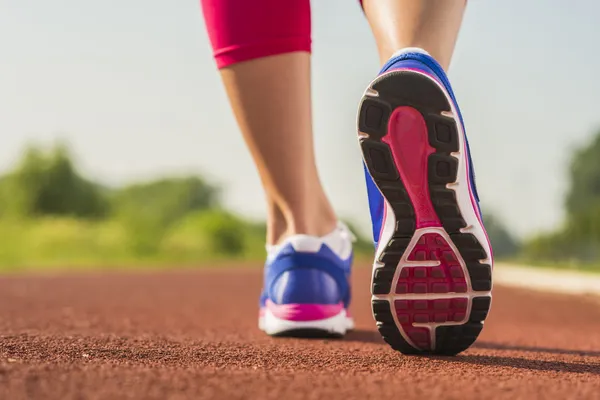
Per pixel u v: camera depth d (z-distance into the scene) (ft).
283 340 6.06
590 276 35.29
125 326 7.52
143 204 98.84
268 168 5.81
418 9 4.50
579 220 86.84
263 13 5.18
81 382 3.23
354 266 42.91
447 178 4.31
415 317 4.50
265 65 5.29
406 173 4.34
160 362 4.11
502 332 8.43
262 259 57.16
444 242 4.36
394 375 3.78
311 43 5.52
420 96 4.23
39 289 16.08
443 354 4.80
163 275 26.96
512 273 39.83
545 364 4.49
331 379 3.57
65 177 72.38
